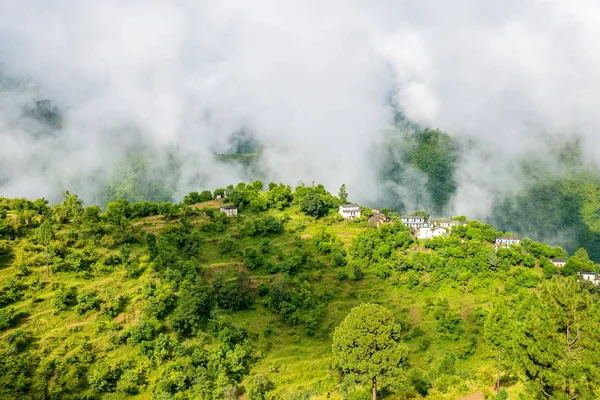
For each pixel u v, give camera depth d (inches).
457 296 6929.1
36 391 4008.4
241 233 7682.1
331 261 7426.2
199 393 4505.4
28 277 5152.6
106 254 5890.8
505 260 7391.7
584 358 2635.3
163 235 6919.3
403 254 7696.9
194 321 5241.1
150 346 4766.2
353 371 3533.5
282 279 6417.3
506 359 3447.3
